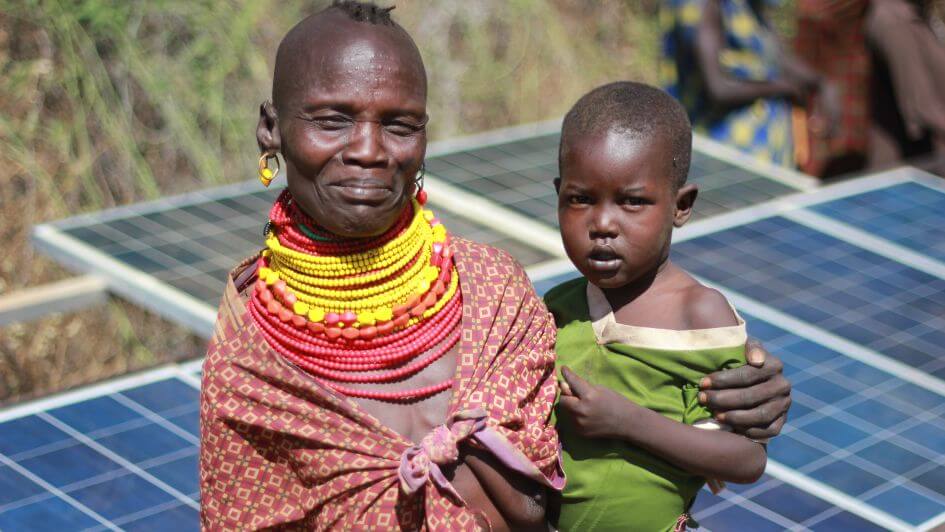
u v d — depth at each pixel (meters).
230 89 14.70
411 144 4.42
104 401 7.11
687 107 12.48
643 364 4.97
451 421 4.54
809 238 9.33
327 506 4.54
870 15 12.65
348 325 4.59
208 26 14.37
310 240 4.57
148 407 7.08
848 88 13.05
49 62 13.83
